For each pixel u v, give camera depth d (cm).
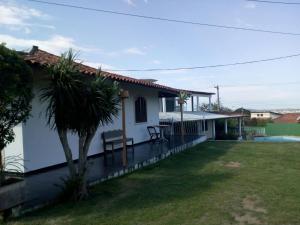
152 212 617
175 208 640
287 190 775
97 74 773
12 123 598
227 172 1004
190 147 1650
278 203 672
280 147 1688
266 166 1117
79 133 711
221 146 1739
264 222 568
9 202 588
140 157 1178
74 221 571
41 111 943
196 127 2967
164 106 3225
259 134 4544
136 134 1587
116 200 694
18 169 880
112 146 1180
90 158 1170
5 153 897
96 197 714
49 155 984
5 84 536
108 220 577
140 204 666
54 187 765
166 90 1719
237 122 4062
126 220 577
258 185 827
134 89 1577
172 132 2320
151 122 1786
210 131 3375
